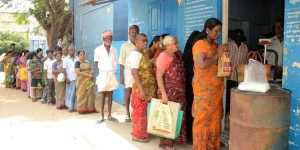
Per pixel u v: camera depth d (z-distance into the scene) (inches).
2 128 233.9
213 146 161.2
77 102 285.7
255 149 119.9
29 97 397.7
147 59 187.3
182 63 172.9
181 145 183.9
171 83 168.6
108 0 293.6
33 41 970.1
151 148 183.8
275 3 294.8
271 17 298.4
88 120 259.9
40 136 212.5
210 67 149.9
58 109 311.9
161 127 167.2
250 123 119.6
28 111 301.9
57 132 222.8
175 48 164.9
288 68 144.9
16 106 331.0
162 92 165.5
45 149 185.9
